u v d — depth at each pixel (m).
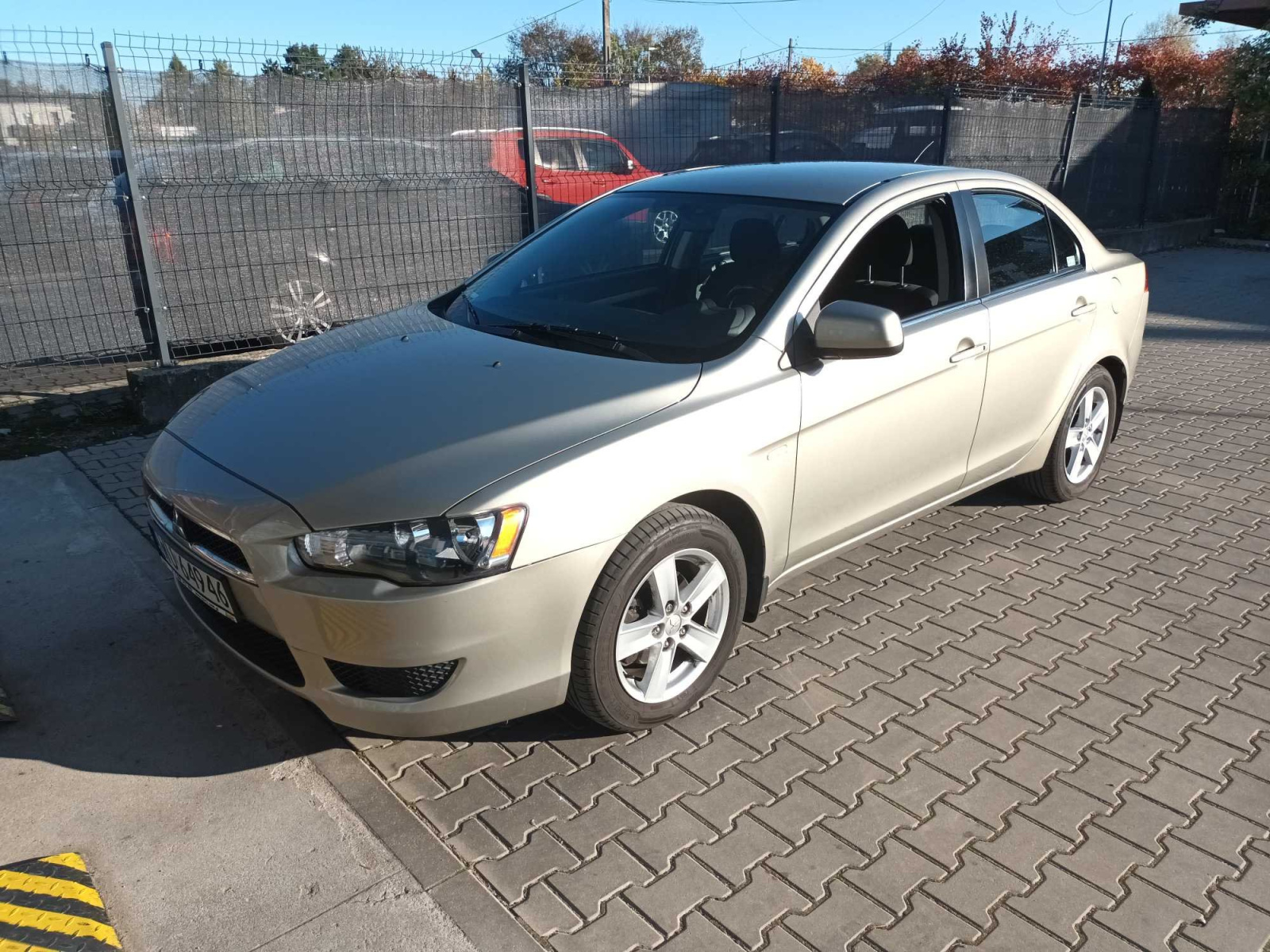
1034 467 4.59
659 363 3.04
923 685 3.33
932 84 25.47
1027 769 2.89
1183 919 2.34
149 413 6.24
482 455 2.57
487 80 7.70
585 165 8.55
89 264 6.34
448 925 2.30
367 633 2.46
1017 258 4.23
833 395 3.25
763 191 3.75
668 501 2.77
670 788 2.80
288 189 7.02
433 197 7.68
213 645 3.17
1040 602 3.92
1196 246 16.06
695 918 2.33
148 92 6.32
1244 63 16.31
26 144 5.97
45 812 2.70
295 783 2.82
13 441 5.87
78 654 3.49
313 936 2.27
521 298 3.66
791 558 3.35
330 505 2.49
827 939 2.27
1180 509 4.89
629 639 2.83
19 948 2.20
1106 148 14.16
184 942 2.26
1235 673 3.42
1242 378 7.55
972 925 2.32
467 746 2.99
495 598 2.48
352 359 3.29
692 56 43.69
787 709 3.18
